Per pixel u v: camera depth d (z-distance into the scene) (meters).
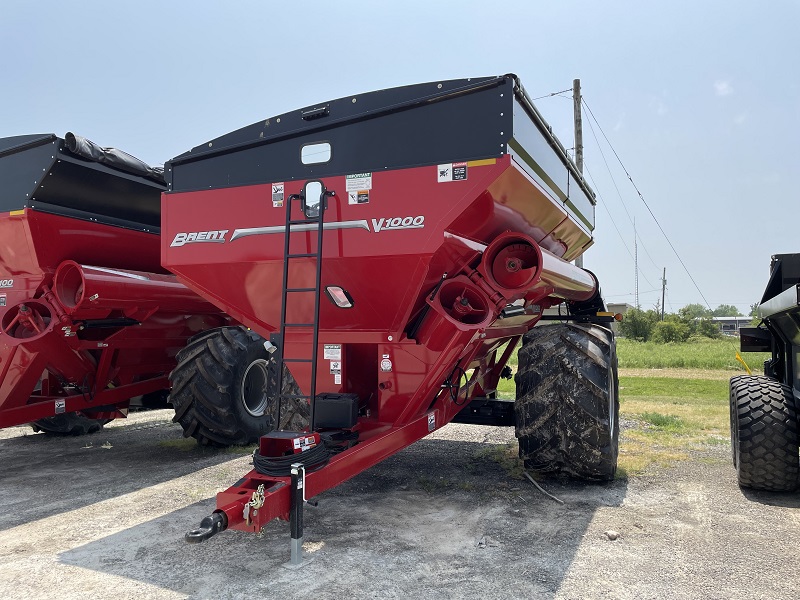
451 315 3.73
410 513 3.93
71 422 7.09
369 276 3.65
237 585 2.83
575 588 2.78
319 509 4.03
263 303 4.15
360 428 3.89
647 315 38.28
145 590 2.80
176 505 4.19
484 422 5.27
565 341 4.25
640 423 7.35
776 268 5.23
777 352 5.27
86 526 3.75
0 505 4.24
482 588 2.78
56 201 5.32
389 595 2.71
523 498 4.24
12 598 2.73
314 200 3.75
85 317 5.46
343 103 3.74
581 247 6.38
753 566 3.03
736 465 4.56
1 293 5.43
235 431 5.89
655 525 3.65
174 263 4.19
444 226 3.41
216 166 4.10
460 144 3.44
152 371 6.79
